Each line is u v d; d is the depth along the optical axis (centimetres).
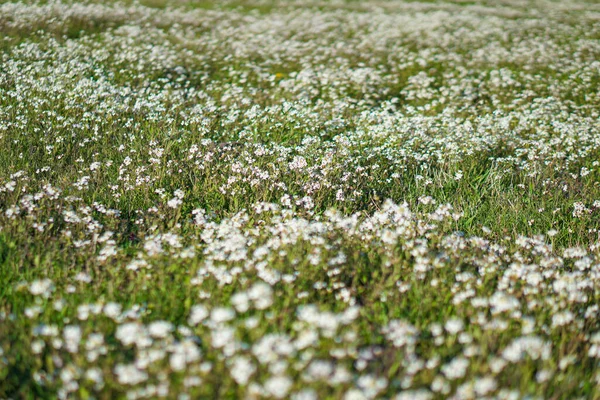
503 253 604
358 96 1236
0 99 976
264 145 867
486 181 820
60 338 411
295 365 346
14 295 464
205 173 773
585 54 1598
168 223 619
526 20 2123
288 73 1373
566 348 428
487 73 1437
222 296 477
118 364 370
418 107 1141
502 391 344
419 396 338
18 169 729
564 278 494
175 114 991
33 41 1388
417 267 511
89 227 582
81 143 831
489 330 412
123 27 1616
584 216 720
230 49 1538
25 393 359
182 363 345
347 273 524
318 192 726
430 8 2447
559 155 912
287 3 2462
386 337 424
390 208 629
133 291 486
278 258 529
